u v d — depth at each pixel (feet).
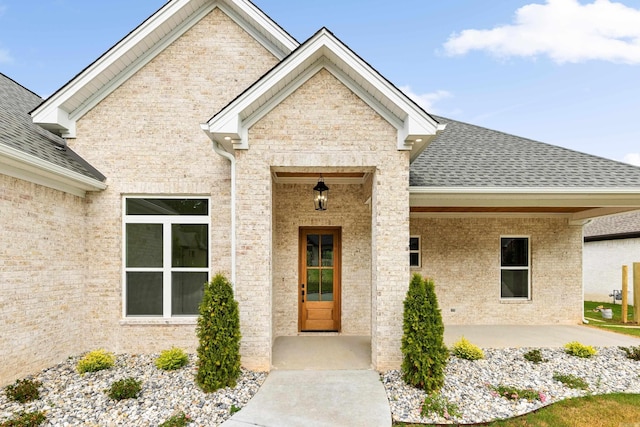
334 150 21.27
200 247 25.48
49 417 15.35
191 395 17.53
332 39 19.80
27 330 19.49
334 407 16.60
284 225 29.94
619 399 17.75
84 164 24.61
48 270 21.08
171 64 25.85
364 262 30.07
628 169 27.58
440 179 25.77
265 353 20.77
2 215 18.04
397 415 16.10
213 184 25.27
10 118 23.68
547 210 33.96
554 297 35.35
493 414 16.26
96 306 24.43
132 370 20.79
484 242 35.29
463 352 23.35
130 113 25.32
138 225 25.32
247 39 26.25
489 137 35.27
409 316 18.95
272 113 21.27
